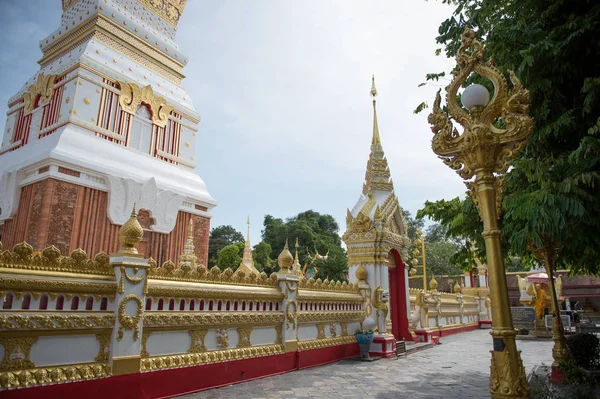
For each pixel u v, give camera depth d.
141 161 20.81
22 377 6.07
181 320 8.72
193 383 8.75
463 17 10.24
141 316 7.82
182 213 22.42
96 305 7.29
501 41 8.20
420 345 17.81
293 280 12.17
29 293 6.43
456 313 28.41
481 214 5.51
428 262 52.19
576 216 7.22
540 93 8.41
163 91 23.50
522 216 7.22
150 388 7.87
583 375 9.44
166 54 24.61
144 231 19.92
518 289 39.47
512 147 5.39
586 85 7.11
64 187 17.06
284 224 67.88
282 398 8.52
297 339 12.12
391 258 18.55
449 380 10.91
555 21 8.34
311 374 11.26
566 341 11.35
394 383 10.39
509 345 4.93
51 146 17.58
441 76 10.84
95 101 19.69
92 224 17.73
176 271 8.98
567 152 8.26
